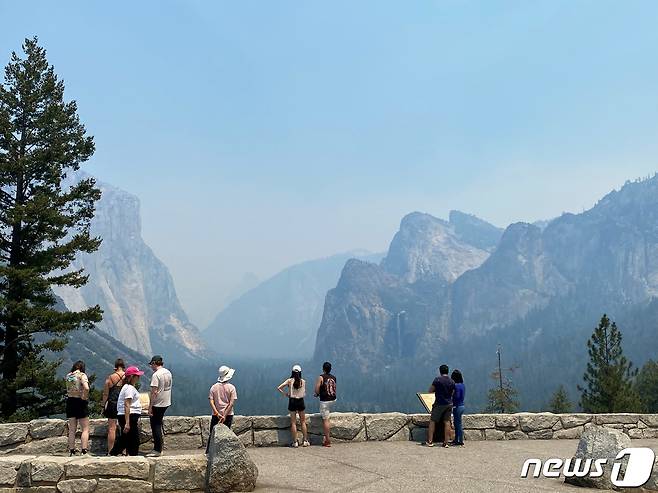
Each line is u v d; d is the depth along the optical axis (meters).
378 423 14.23
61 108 27.97
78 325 25.55
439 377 13.80
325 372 13.79
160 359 11.98
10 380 24.03
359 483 9.81
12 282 24.64
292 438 13.43
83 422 11.71
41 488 9.34
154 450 11.62
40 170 27.12
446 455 12.48
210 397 11.71
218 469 9.23
